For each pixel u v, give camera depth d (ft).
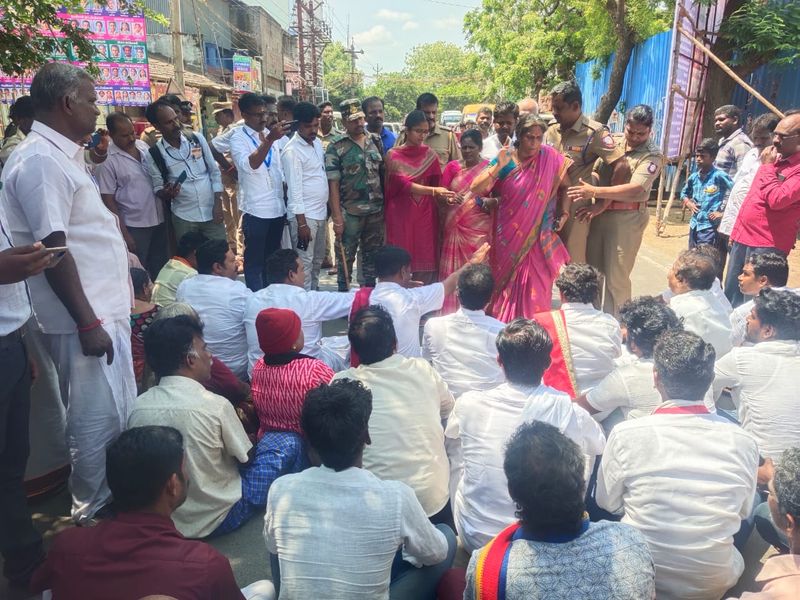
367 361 8.57
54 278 7.79
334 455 6.19
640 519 6.86
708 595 6.87
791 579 5.03
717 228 18.71
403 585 6.96
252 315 11.50
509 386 8.02
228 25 85.51
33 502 9.84
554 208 13.91
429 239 17.11
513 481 5.13
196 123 51.57
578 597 4.86
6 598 7.82
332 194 17.70
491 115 24.04
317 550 5.99
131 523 5.30
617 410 9.53
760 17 30.17
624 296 14.60
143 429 5.63
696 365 6.86
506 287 14.11
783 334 8.80
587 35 48.98
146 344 8.82
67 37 14.17
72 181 7.95
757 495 8.62
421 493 8.11
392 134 22.59
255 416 11.12
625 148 13.79
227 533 9.25
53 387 9.76
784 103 32.40
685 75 33.19
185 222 16.96
